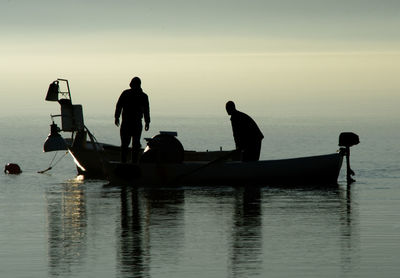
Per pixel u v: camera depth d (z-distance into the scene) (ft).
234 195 169.68
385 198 163.02
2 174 219.20
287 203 156.76
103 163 193.06
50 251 115.03
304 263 107.86
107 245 118.52
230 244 118.73
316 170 191.21
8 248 116.88
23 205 156.15
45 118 617.21
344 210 147.23
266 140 357.41
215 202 158.81
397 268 105.19
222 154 212.84
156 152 190.29
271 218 139.13
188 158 214.07
